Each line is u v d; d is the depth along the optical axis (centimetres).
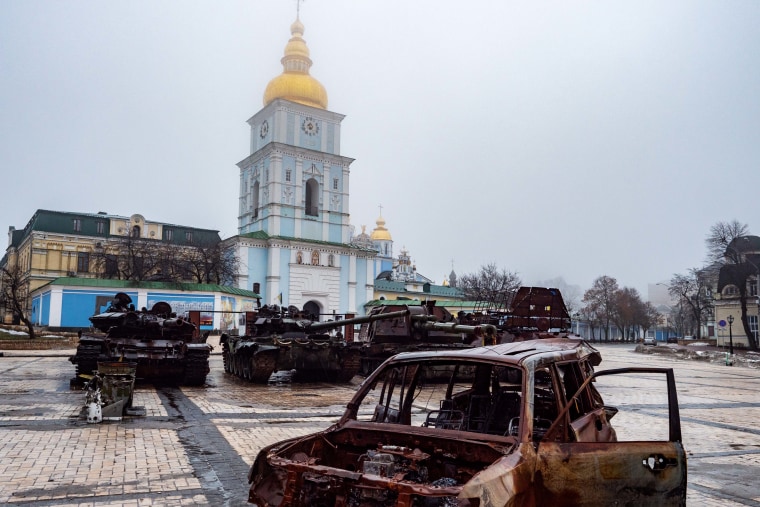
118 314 1742
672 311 11388
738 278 5253
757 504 668
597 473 405
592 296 9544
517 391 533
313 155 5953
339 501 388
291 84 6056
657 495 421
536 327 2188
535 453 395
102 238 6581
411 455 418
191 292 4322
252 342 1869
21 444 871
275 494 432
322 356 1900
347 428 490
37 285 6269
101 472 729
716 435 1077
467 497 335
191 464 776
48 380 1752
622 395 1656
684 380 2214
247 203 6253
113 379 1114
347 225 6125
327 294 5831
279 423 1107
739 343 5659
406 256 9838
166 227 6800
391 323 2084
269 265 5594
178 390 1636
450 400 579
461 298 7881
